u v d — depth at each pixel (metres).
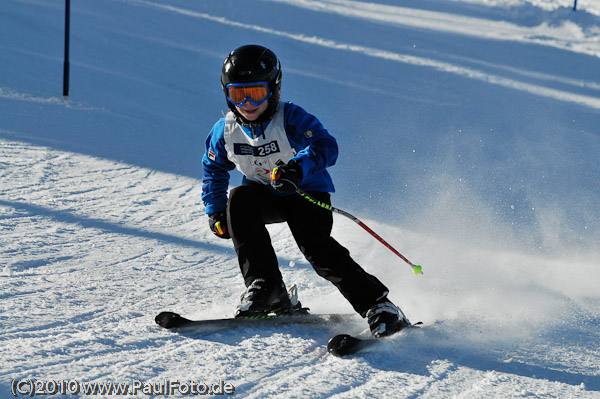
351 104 19.23
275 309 5.91
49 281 6.82
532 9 40.69
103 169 11.98
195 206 10.43
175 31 26.84
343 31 30.97
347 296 5.79
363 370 5.04
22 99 16.12
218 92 19.75
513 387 4.87
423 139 16.31
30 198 9.88
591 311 6.79
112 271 7.34
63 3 28.56
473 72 25.55
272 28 29.62
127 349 5.16
